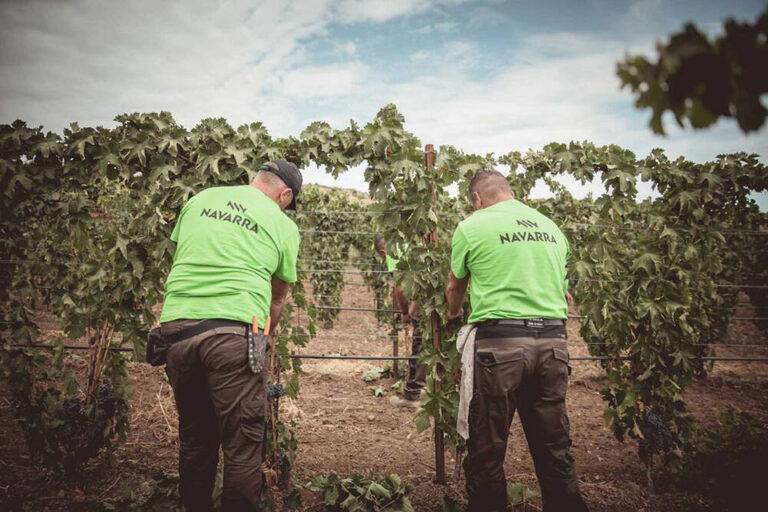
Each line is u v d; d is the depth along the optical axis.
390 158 3.03
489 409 2.20
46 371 3.09
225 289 2.04
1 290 3.05
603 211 3.32
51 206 2.96
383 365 6.20
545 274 2.27
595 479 3.30
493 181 2.55
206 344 1.98
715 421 4.45
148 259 3.01
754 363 6.52
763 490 2.87
